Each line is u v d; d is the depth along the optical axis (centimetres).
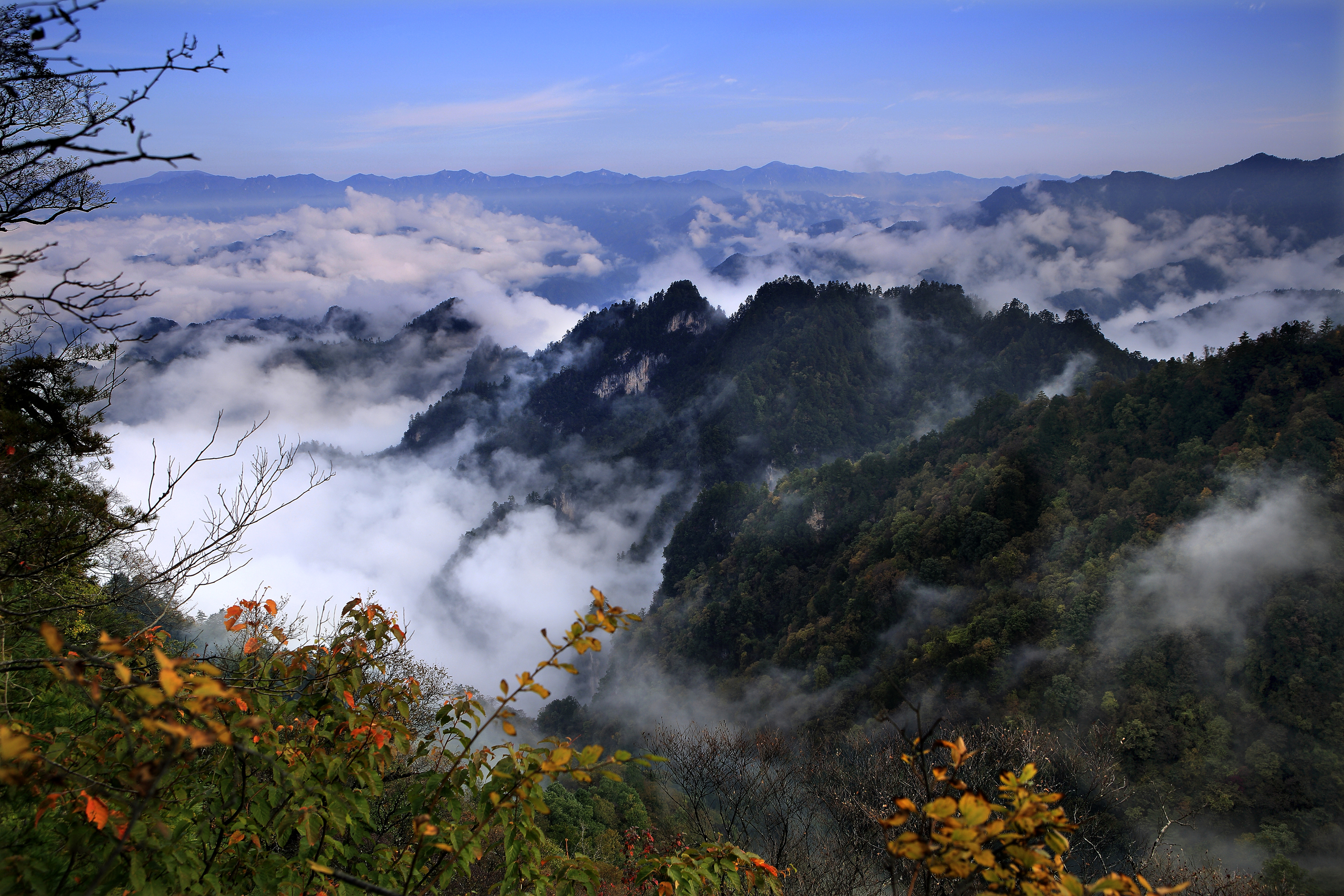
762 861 345
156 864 263
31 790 259
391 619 366
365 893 311
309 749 333
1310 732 4150
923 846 206
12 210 390
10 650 387
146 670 341
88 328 462
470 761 312
